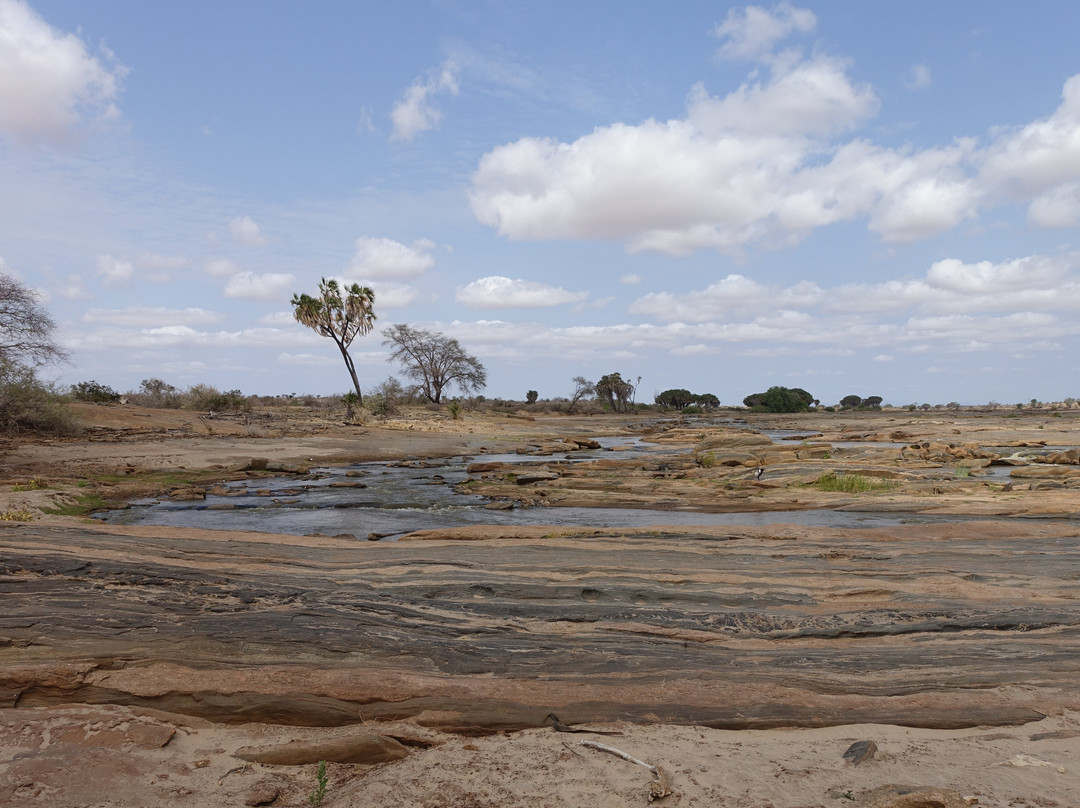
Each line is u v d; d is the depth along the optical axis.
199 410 44.94
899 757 4.09
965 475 21.56
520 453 33.12
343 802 3.58
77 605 6.22
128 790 3.66
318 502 17.34
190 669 5.01
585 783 3.73
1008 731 4.55
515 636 6.36
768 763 3.99
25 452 22.89
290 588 7.53
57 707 4.60
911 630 6.73
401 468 26.09
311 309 46.53
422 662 5.52
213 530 11.45
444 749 4.19
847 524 13.56
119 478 20.19
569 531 11.94
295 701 4.64
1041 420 56.78
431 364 70.94
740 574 8.68
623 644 6.21
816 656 5.95
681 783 3.72
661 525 13.43
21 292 22.06
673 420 73.81
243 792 3.70
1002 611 7.25
